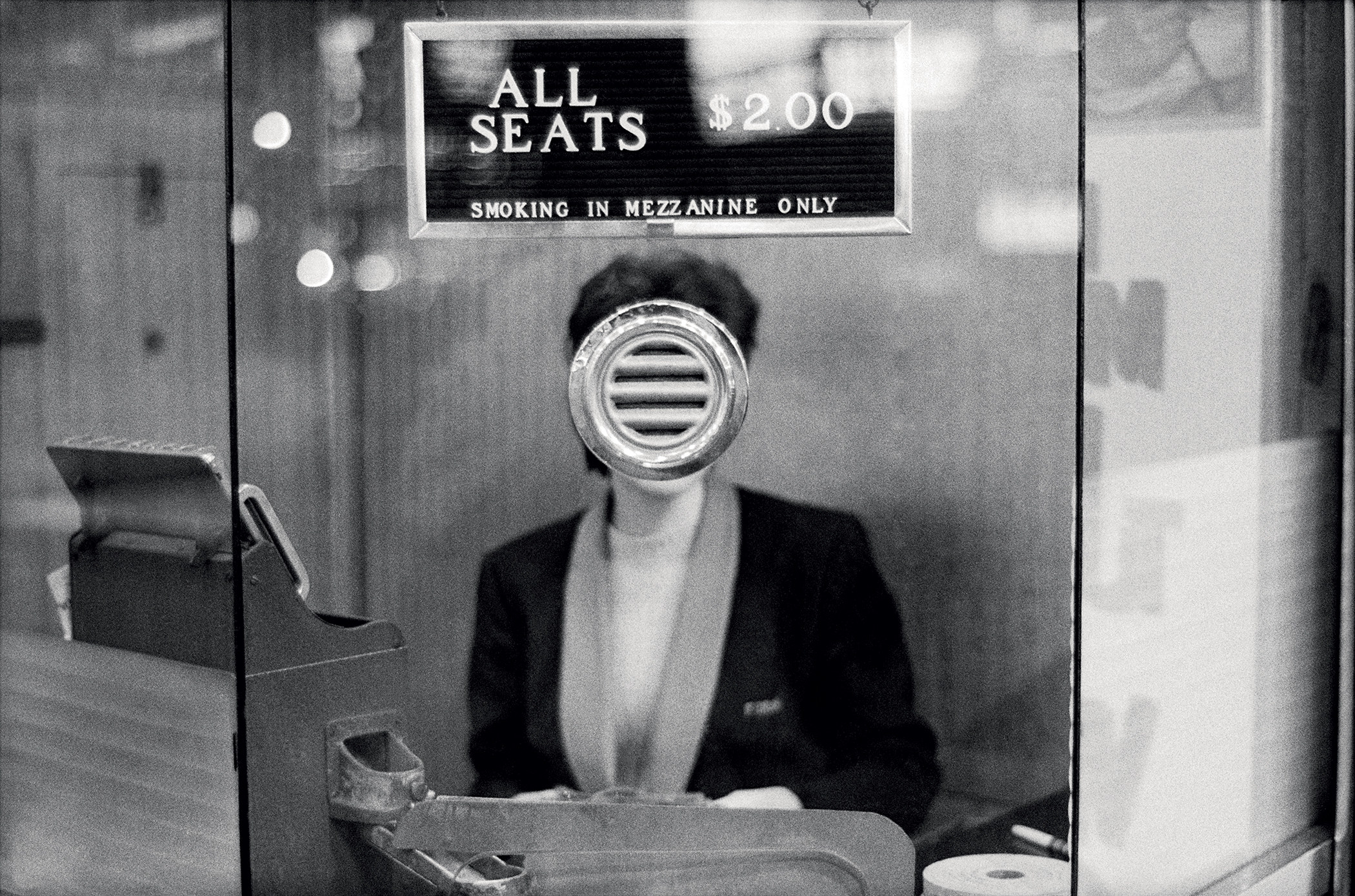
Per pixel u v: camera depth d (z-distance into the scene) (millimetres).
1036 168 1021
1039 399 1063
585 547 1167
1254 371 1137
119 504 1067
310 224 1065
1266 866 1168
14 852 1152
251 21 1053
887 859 995
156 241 1093
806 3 999
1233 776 1158
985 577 1105
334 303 1072
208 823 1033
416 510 1110
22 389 1135
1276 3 1112
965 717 1127
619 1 1015
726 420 1030
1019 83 1011
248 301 1063
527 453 1125
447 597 1145
